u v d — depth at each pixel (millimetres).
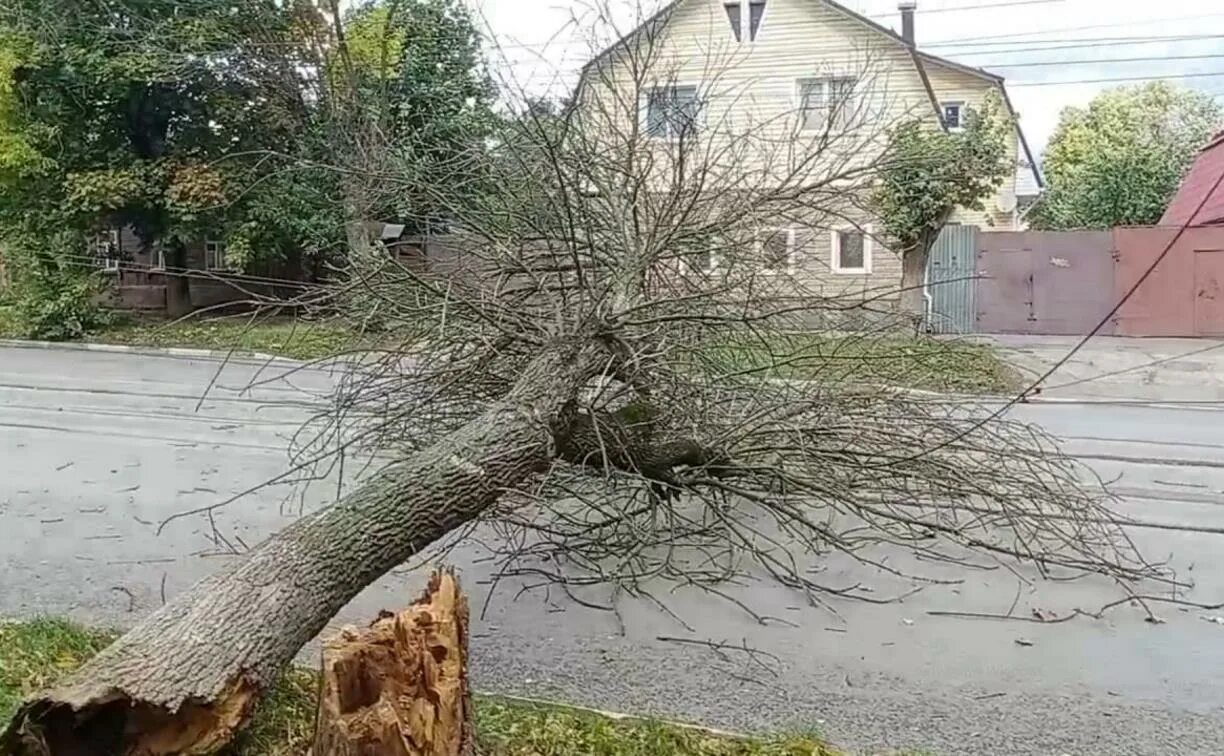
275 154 5410
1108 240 13227
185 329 12859
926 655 3094
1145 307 13195
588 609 3520
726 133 4996
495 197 3951
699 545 3943
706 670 2975
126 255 14180
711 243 3732
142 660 1940
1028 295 13461
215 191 13016
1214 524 4523
